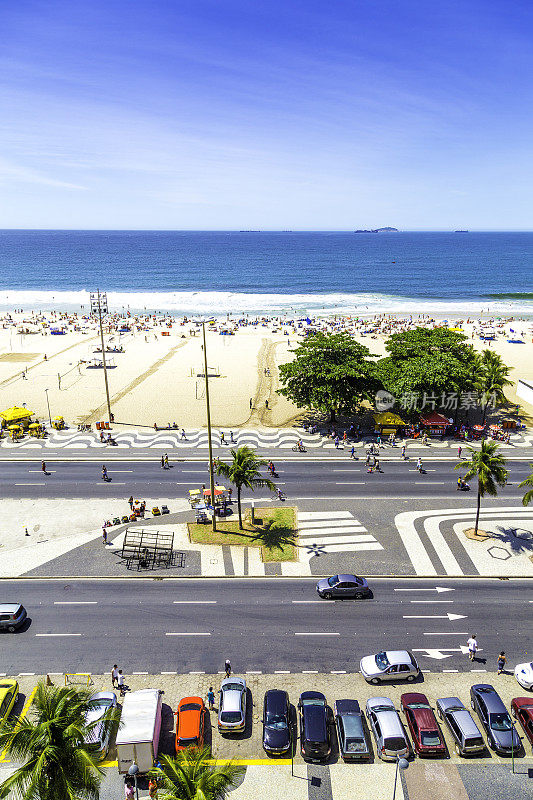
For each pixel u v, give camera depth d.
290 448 64.44
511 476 56.84
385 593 38.25
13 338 119.94
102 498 51.69
